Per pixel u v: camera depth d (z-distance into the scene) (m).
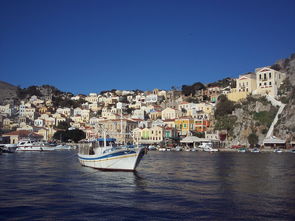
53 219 27.27
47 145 172.12
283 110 162.25
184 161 89.06
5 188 42.06
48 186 43.66
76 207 31.31
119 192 39.22
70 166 74.00
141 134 184.50
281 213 29.06
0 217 27.78
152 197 36.09
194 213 29.14
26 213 29.09
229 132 175.62
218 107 191.00
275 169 65.88
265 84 186.62
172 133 185.12
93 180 49.25
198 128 192.38
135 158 58.69
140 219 27.31
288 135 153.00
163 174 56.78
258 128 165.12
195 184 45.31
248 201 33.88
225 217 27.89
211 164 78.62
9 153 144.12
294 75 183.12
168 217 27.88
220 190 40.38
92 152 69.69
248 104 177.38
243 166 73.00
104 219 27.30
